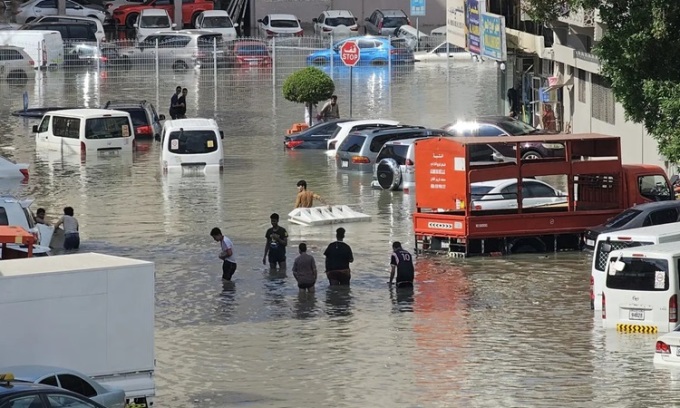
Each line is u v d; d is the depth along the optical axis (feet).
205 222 254.47
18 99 424.05
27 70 472.44
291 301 194.08
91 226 250.78
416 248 228.63
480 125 320.91
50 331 129.08
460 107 409.08
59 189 292.61
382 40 500.33
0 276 126.82
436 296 196.03
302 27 592.60
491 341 168.76
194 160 313.53
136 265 132.16
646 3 196.03
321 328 177.58
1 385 109.50
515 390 145.79
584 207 237.86
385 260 221.46
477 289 199.93
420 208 231.30
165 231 245.86
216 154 315.17
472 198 238.27
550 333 172.76
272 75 481.87
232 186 296.10
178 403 142.82
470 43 402.11
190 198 280.92
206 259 222.69
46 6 565.12
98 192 289.12
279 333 174.91
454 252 225.56
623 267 172.96
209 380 152.35
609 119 312.91
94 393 123.65
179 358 162.71
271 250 217.36
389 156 293.02
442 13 594.65
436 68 498.69
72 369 130.00
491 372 153.89
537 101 369.71
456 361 159.22
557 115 358.02
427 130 321.73
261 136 368.48
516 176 228.22
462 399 142.61
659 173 237.66
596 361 158.10
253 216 260.42
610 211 230.68
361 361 160.15
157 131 373.20
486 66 504.02
